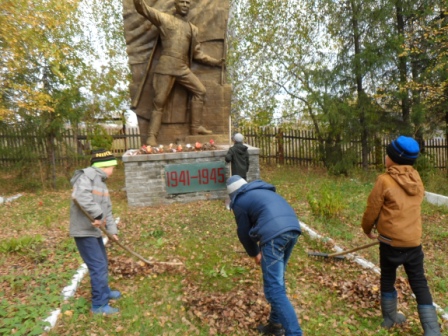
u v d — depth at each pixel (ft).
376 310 12.09
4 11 28.89
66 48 34.27
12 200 30.42
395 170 10.60
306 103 47.42
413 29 39.42
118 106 56.85
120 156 53.62
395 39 35.83
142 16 30.83
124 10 31.04
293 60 51.24
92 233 11.55
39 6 31.42
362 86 39.83
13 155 36.65
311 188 31.37
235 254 16.88
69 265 15.17
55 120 34.78
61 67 35.58
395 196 10.39
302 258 16.40
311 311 12.03
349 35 39.58
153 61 31.32
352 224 21.58
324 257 16.28
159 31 29.84
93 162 12.14
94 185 11.74
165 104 31.42
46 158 37.40
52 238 19.01
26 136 36.32
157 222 22.33
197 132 31.83
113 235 12.84
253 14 51.67
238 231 10.23
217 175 28.53
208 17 31.68
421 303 10.44
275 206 9.69
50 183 36.55
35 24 31.04
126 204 28.40
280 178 37.70
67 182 37.58
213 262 16.07
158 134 32.01
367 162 41.01
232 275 14.78
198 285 13.96
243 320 11.36
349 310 12.14
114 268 15.05
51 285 13.15
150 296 13.02
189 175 28.07
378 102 40.16
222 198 28.81
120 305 12.34
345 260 16.16
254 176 29.43
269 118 55.01
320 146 42.39
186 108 32.17
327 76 39.37
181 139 32.19
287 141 48.83
